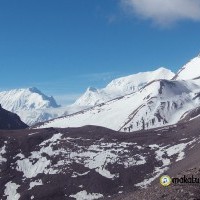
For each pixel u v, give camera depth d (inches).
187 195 1958.7
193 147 6235.2
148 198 2079.2
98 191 5462.6
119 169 5994.1
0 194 5590.6
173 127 7844.5
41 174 6018.7
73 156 6486.2
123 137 7283.5
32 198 5398.6
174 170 5191.9
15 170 6176.2
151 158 6254.9
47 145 6860.2
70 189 5556.1
